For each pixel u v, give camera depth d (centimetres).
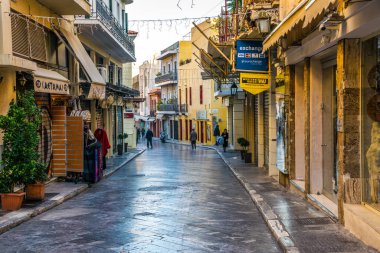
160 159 2991
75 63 1941
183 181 1762
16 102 1206
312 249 729
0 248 813
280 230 857
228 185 1634
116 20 2870
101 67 2664
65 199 1326
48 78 1465
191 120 5666
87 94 1902
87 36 2412
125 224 984
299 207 1077
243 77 1590
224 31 2070
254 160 2367
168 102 6444
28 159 1130
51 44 1727
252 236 875
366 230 739
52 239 867
